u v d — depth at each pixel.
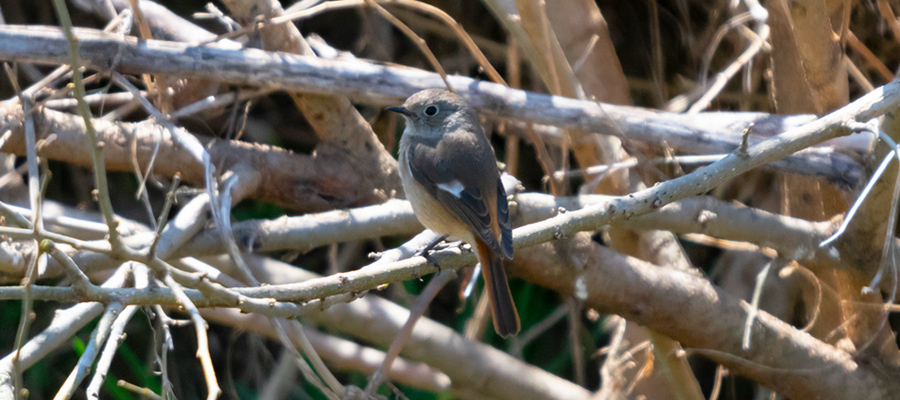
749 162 5.70
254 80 6.99
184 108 7.36
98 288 4.29
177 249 6.39
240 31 6.87
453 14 10.27
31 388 9.29
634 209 5.70
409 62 10.46
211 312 8.31
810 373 7.98
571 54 7.93
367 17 9.87
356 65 7.25
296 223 6.90
